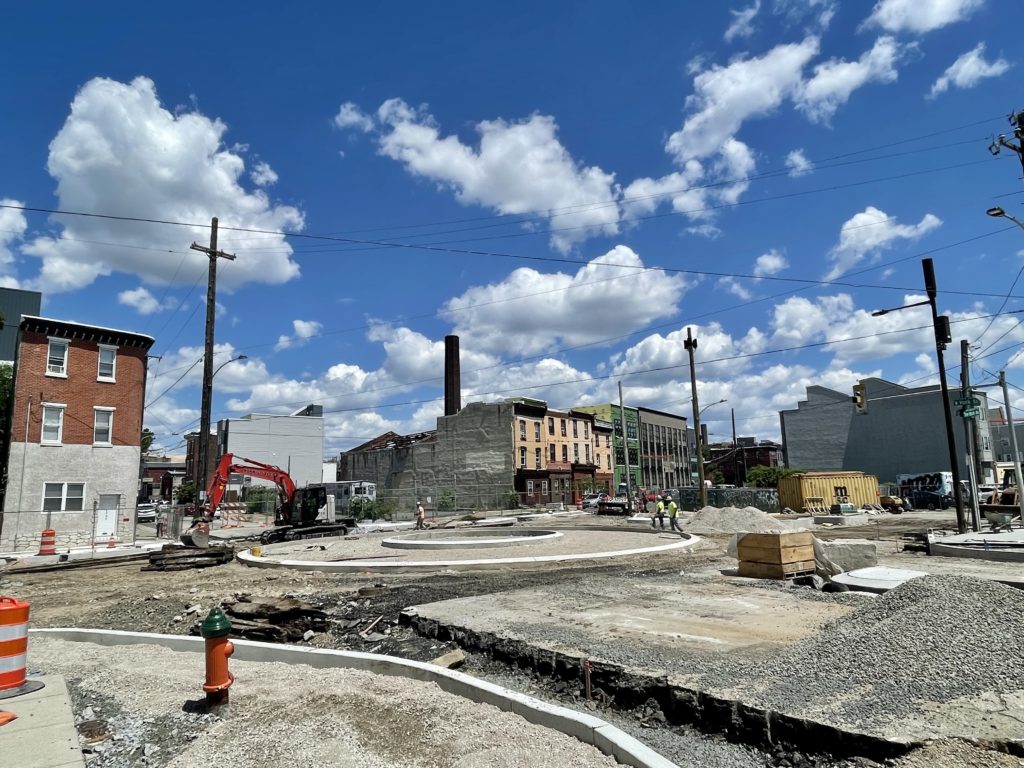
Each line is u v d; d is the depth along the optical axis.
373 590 13.91
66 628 10.95
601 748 5.12
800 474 42.50
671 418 95.88
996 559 16.56
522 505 59.62
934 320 23.75
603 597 11.26
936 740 4.67
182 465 103.38
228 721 5.91
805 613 9.49
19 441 29.58
